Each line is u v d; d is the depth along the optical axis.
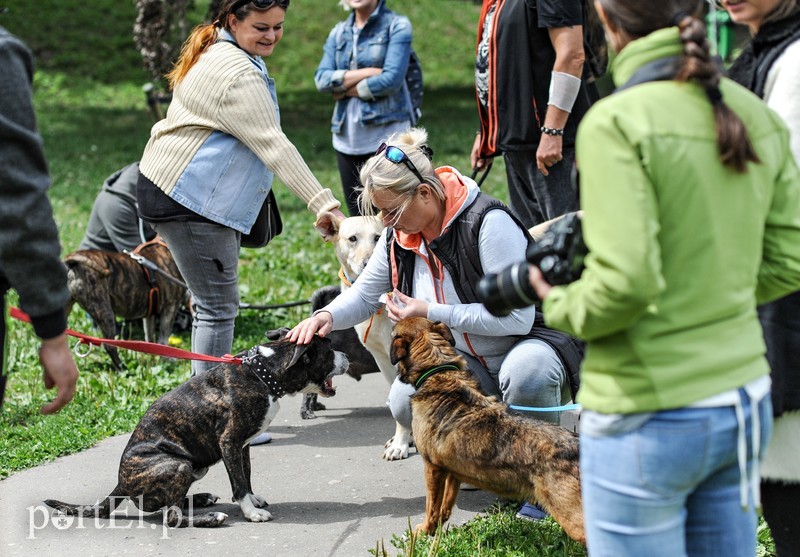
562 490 4.20
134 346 5.48
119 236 9.48
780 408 3.49
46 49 31.11
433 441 4.60
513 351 5.03
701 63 2.65
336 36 9.48
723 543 2.90
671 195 2.61
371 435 6.70
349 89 9.29
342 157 9.64
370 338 6.16
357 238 6.46
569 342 5.08
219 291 6.21
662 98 2.64
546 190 6.96
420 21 36.75
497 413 4.48
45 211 2.92
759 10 3.54
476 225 4.89
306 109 27.45
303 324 5.30
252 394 5.17
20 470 6.09
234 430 5.16
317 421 7.07
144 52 15.39
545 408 4.86
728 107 2.69
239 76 5.82
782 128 2.92
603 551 2.85
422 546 4.72
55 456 6.30
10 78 2.85
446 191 4.95
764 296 3.08
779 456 3.54
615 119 2.60
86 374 8.05
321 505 5.46
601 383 2.74
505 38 6.73
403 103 9.46
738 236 2.70
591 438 2.81
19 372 8.09
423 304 4.99
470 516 5.23
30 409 7.11
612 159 2.58
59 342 3.06
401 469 6.01
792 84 3.44
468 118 25.64
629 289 2.50
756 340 2.76
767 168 2.81
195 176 5.94
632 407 2.67
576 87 6.48
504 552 4.62
